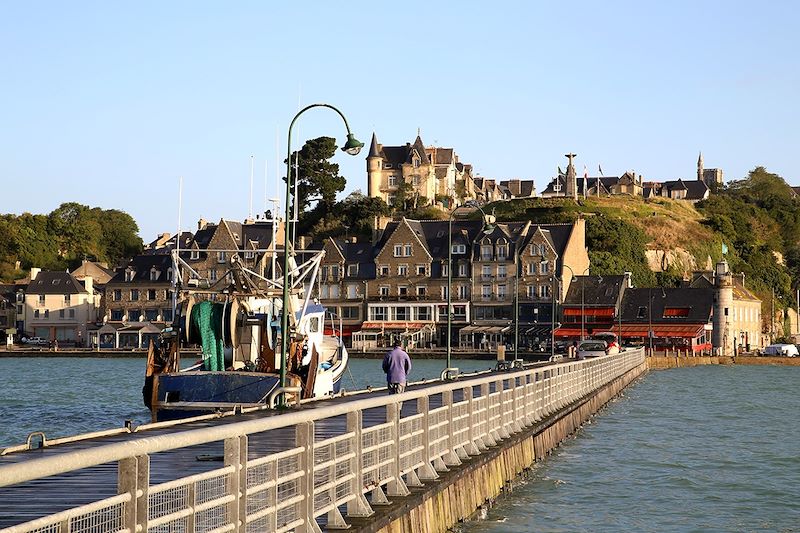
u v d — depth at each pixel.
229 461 14.05
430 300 185.38
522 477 40.94
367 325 187.00
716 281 188.00
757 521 35.19
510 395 40.25
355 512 20.30
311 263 52.56
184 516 12.71
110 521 12.02
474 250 184.12
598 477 43.19
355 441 20.38
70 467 9.80
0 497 18.23
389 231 191.38
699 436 59.69
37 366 160.75
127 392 97.88
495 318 182.75
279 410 37.53
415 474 25.33
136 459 11.37
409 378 109.06
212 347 45.97
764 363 174.50
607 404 81.69
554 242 184.25
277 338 46.72
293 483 17.00
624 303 182.00
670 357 161.75
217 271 186.38
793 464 48.28
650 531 33.09
